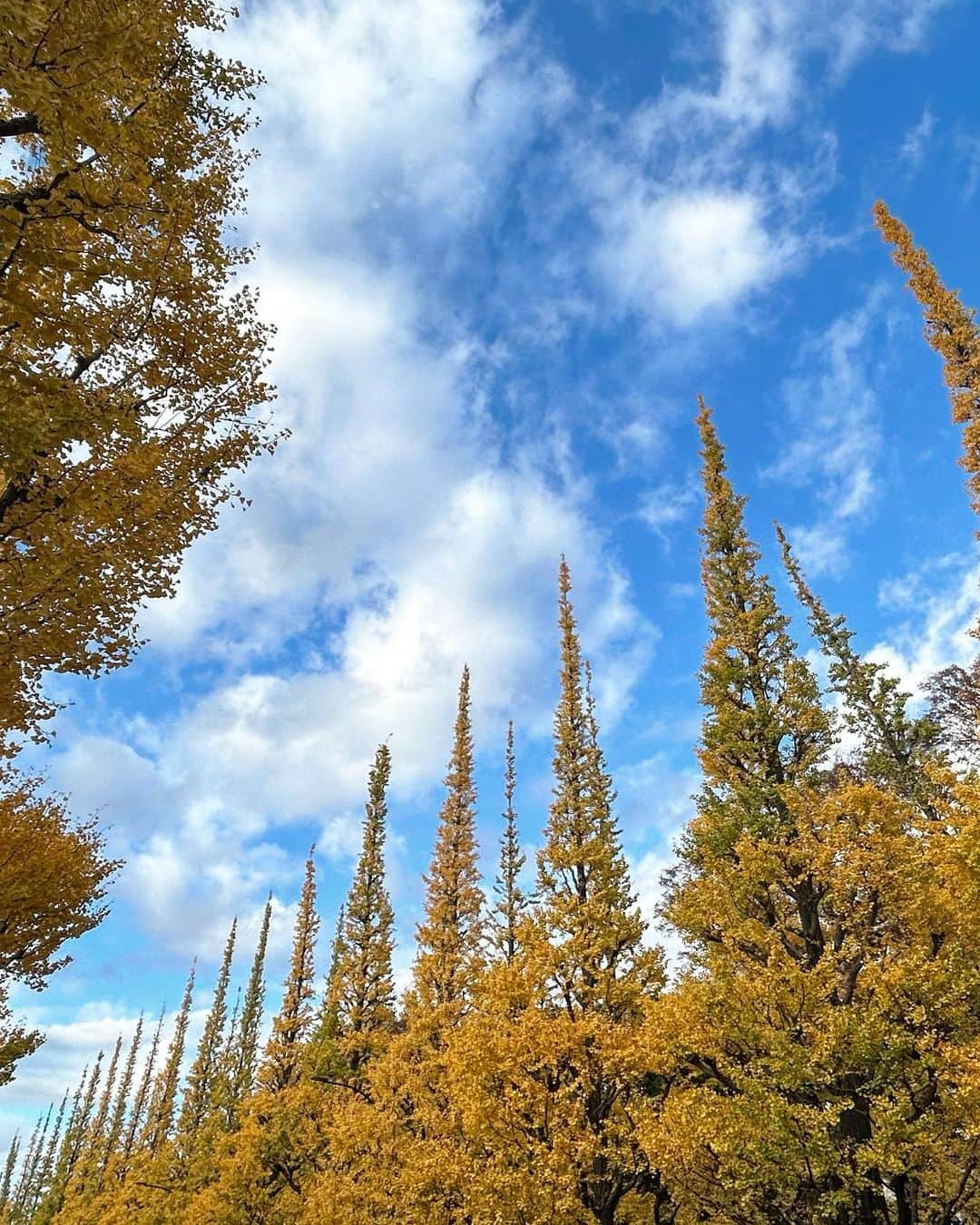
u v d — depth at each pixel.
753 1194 12.52
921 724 24.23
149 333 7.79
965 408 18.92
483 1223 14.73
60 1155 60.91
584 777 20.89
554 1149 14.27
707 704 18.45
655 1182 15.87
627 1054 14.56
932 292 20.42
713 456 22.44
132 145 6.27
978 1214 13.03
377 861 30.39
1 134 6.37
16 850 14.01
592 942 17.03
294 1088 25.39
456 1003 21.86
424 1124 19.75
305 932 32.09
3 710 7.21
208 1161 32.31
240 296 8.28
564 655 23.61
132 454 7.12
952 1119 10.92
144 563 7.55
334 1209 19.47
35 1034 15.25
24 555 6.74
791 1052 11.76
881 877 12.87
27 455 5.62
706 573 20.78
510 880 28.55
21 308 5.95
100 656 7.67
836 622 28.22
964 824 12.32
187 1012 54.22
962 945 12.17
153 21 6.14
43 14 4.80
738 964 14.48
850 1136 12.37
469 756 31.22
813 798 15.50
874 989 12.17
